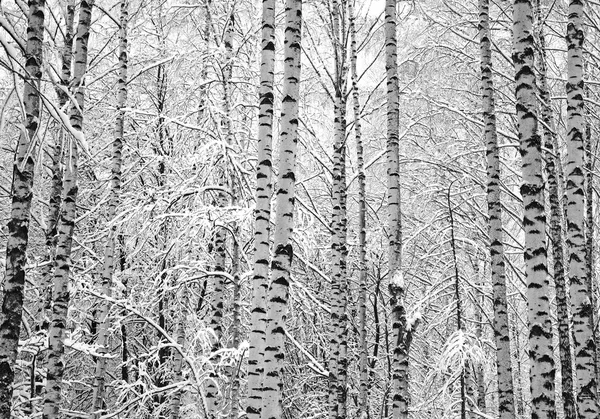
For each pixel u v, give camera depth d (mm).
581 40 8062
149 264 12922
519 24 7168
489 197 9602
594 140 13797
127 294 13922
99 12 14258
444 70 15227
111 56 14742
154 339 15586
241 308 13133
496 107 14219
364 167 14195
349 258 17125
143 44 14820
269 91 8016
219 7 13219
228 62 11883
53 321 8625
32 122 6320
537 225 6746
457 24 13906
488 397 19516
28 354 13367
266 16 8133
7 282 6102
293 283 12586
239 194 12078
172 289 11430
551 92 13898
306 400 16469
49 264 11656
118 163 11562
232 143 11914
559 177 12859
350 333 17094
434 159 14969
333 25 12539
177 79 13742
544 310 6598
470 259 16062
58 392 8445
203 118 12688
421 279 16969
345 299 11453
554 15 13602
